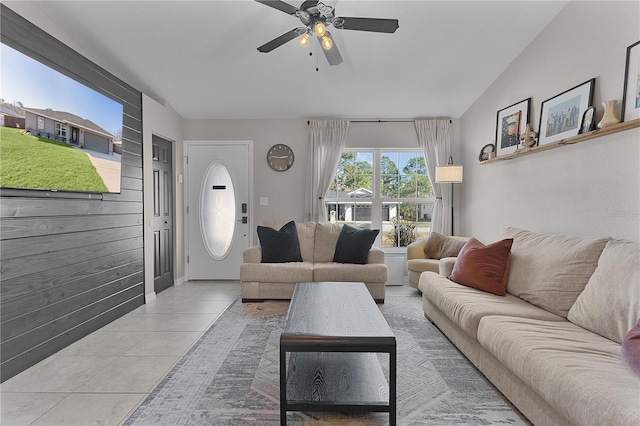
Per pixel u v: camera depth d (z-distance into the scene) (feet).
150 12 9.04
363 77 12.72
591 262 6.87
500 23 9.85
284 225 14.08
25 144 7.22
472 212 14.78
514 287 8.31
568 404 4.27
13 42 7.19
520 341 5.52
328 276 12.18
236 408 5.90
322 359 7.32
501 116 12.28
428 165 15.90
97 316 9.77
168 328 9.82
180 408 5.90
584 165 8.48
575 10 8.79
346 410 5.48
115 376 7.04
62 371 7.26
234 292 13.98
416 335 9.29
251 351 8.21
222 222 16.30
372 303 7.50
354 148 16.22
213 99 14.26
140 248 12.11
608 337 5.67
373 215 16.52
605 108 7.54
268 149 16.22
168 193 14.97
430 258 14.21
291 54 11.25
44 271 7.94
